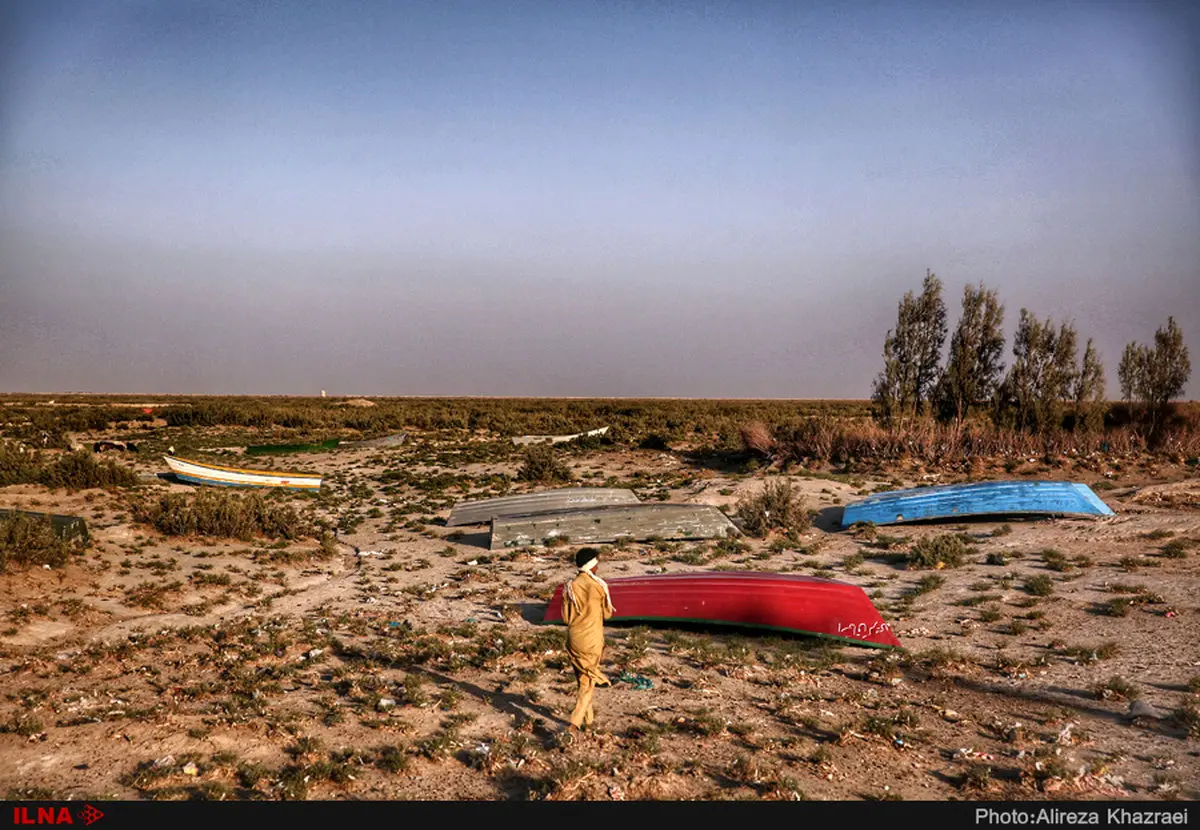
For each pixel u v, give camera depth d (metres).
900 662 10.95
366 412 74.56
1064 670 10.31
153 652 11.94
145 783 7.36
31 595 14.04
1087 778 7.25
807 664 10.98
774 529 21.27
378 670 10.90
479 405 118.06
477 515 24.53
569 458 40.56
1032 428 34.50
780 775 7.46
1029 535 18.72
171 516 20.77
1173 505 20.77
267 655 11.74
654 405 124.94
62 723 8.88
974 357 35.91
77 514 22.50
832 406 121.19
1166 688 9.45
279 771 7.70
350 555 20.41
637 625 13.24
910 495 22.44
